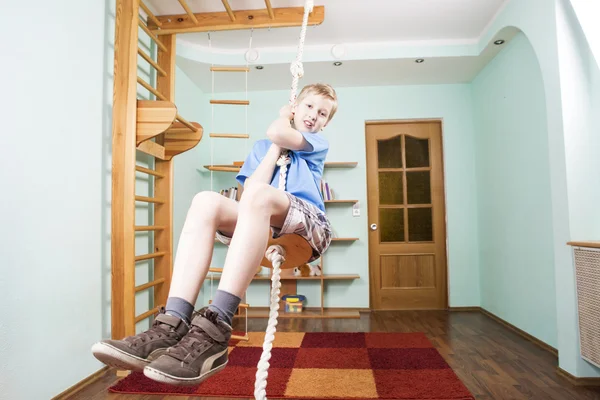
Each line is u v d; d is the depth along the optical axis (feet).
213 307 3.10
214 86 14.53
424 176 14.97
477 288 14.28
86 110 7.51
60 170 6.75
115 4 8.59
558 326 7.86
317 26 11.39
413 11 10.66
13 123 5.76
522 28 9.25
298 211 3.51
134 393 6.84
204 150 14.99
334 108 4.61
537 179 9.90
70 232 6.97
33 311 6.07
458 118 14.71
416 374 7.59
